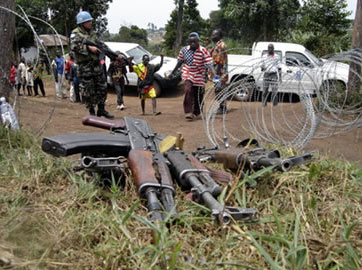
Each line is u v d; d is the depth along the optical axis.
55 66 13.77
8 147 4.05
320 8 21.08
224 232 2.29
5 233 1.96
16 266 1.74
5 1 5.44
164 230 2.09
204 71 8.48
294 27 22.78
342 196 2.97
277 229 2.42
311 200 2.68
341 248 2.15
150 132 3.52
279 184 2.96
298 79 4.86
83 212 2.48
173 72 8.70
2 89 5.60
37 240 2.01
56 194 2.78
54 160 3.31
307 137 4.42
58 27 32.50
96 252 2.05
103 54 7.33
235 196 2.85
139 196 2.61
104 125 3.78
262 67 4.70
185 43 38.62
